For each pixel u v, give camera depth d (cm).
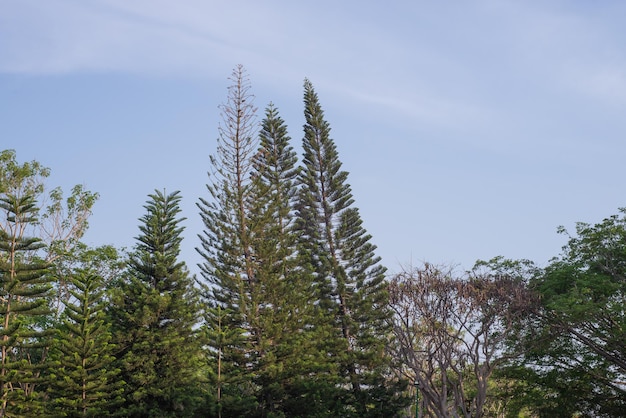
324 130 4241
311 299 3734
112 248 4206
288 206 4034
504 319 3403
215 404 3309
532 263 3562
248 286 3553
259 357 3438
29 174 4053
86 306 3009
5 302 2981
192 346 3350
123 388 3166
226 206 3609
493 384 4272
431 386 3441
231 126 3744
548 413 3375
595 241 3309
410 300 3525
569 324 3169
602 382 3275
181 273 3428
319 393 3462
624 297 3112
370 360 3688
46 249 4088
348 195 4131
